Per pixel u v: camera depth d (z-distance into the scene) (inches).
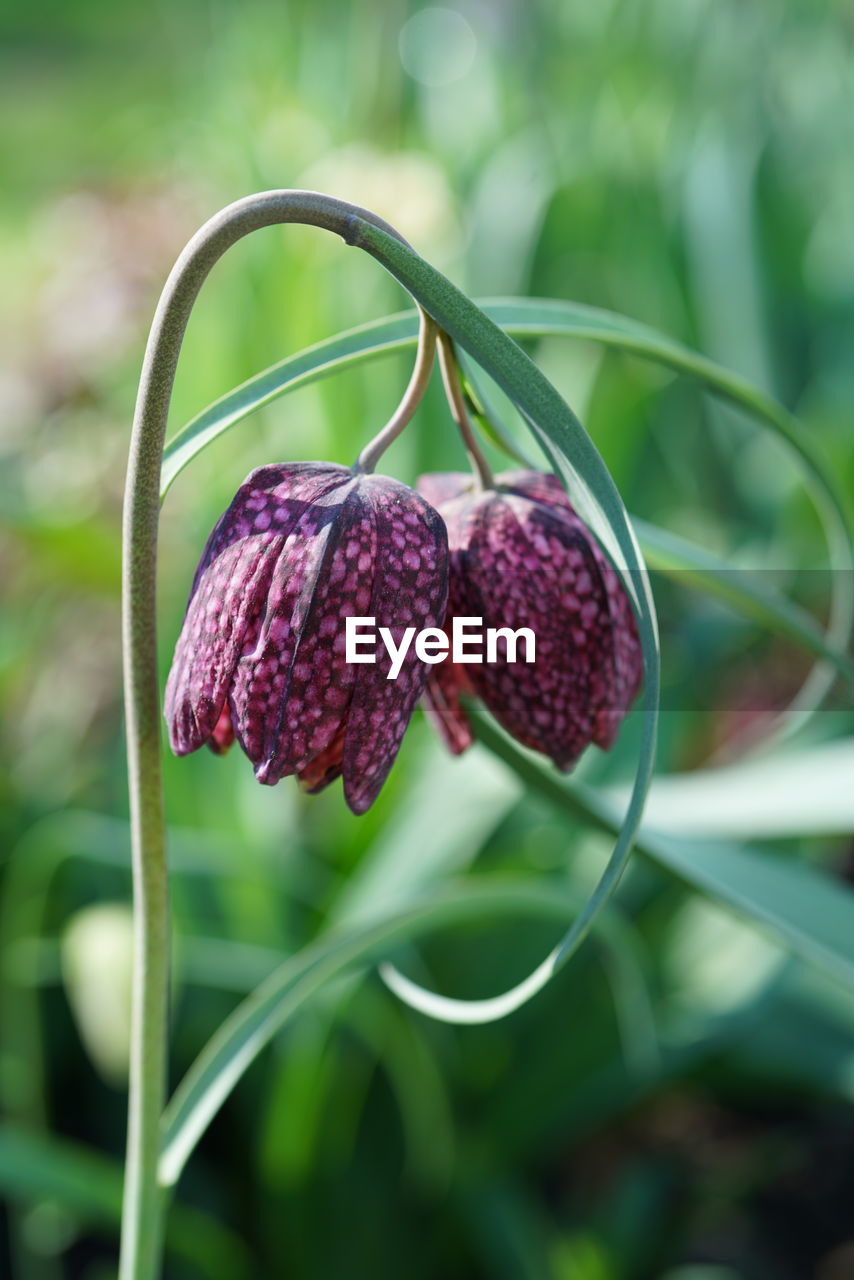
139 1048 13.1
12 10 129.5
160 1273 20.5
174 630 21.2
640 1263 20.8
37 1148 16.6
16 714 28.6
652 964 21.3
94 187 32.2
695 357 13.4
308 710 11.8
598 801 14.0
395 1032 18.2
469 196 31.8
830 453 26.5
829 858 25.0
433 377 22.2
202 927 20.1
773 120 37.5
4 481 29.0
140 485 12.0
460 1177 20.0
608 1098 19.6
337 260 24.5
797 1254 22.7
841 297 32.0
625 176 31.6
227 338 25.9
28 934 20.1
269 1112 18.7
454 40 40.5
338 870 21.4
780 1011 20.1
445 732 13.3
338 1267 20.0
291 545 11.8
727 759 28.0
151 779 12.6
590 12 40.0
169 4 43.4
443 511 12.7
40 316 31.6
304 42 34.9
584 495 11.9
